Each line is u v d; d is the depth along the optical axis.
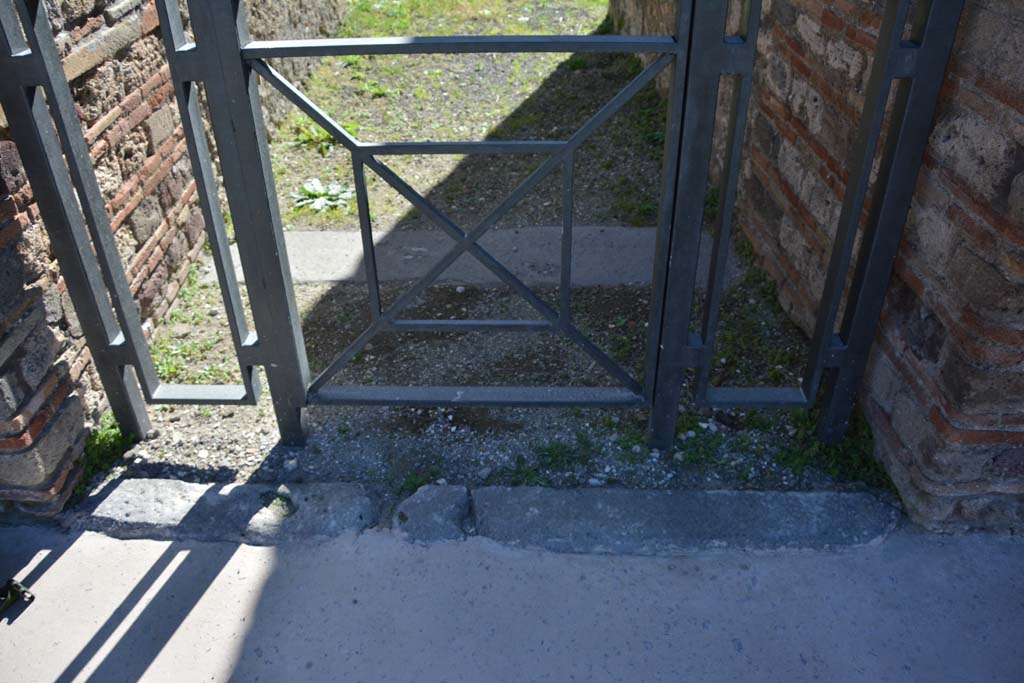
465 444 2.74
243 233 2.27
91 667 2.10
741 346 3.18
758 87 3.63
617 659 2.09
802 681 2.03
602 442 2.72
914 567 2.30
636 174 4.59
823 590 2.25
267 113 4.97
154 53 3.30
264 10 5.10
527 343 3.28
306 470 2.65
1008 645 2.11
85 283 2.35
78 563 2.36
